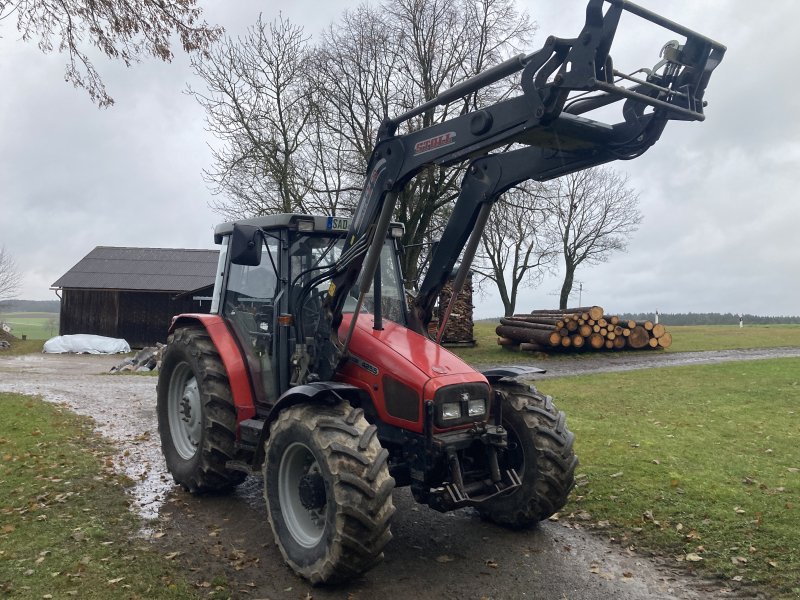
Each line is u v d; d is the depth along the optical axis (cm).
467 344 2239
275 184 2164
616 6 331
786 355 1923
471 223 501
